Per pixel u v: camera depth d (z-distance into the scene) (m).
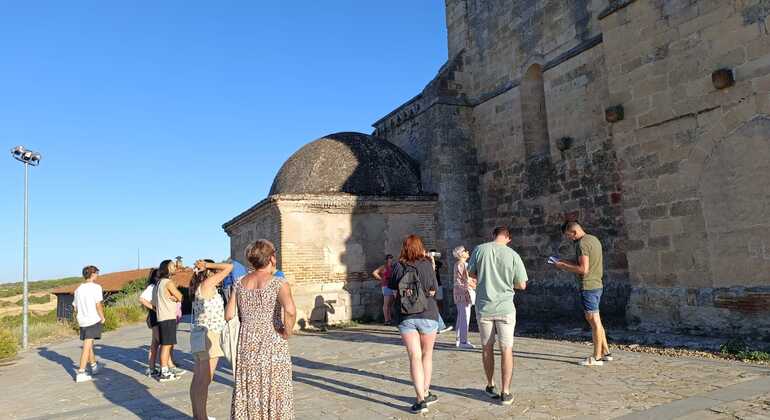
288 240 14.30
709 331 9.03
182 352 11.95
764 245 8.38
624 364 7.36
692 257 9.42
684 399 5.42
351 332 13.12
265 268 5.06
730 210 8.85
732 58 8.88
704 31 9.31
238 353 4.75
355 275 15.06
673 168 9.80
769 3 8.38
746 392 5.51
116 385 8.69
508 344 5.75
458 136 16.81
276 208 14.41
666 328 9.76
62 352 14.73
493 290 5.89
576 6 13.26
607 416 5.04
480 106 16.81
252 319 4.79
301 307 14.25
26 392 8.84
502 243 6.14
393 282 5.90
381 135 21.06
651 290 10.11
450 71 17.03
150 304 9.27
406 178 16.78
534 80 15.27
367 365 8.48
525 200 14.93
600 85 12.52
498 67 16.14
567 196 13.45
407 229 15.85
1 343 14.04
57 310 46.12
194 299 6.17
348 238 15.10
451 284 15.84
